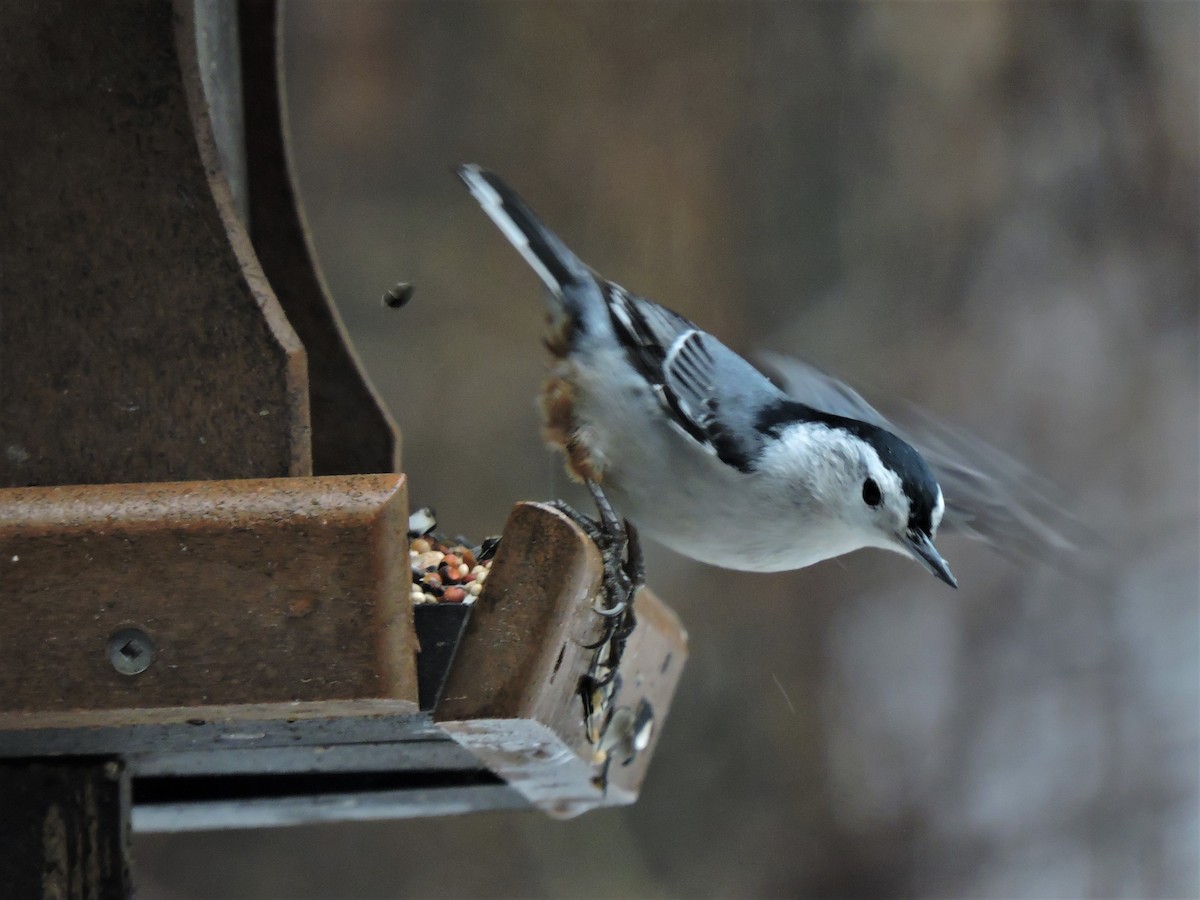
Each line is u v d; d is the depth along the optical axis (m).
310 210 13.84
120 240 4.81
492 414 13.16
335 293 13.55
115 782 5.41
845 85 14.09
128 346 4.80
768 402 6.36
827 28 14.09
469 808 7.16
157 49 4.84
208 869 12.02
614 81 14.03
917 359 13.54
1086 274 13.75
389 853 12.20
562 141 13.95
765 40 14.09
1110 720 12.55
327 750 5.77
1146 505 13.16
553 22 14.16
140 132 4.83
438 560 5.38
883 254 13.83
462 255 13.75
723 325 13.58
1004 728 12.71
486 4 14.25
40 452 4.78
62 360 4.79
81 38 4.83
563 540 4.58
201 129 4.84
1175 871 12.10
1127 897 12.10
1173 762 12.42
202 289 4.80
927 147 14.03
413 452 12.98
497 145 13.97
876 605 13.09
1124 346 13.54
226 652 4.23
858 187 13.97
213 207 4.82
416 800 6.88
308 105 14.17
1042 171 13.98
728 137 13.93
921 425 7.30
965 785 12.55
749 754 12.66
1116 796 12.35
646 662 6.34
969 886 12.23
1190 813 12.34
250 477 4.78
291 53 14.27
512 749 5.31
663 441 6.13
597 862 12.27
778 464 6.12
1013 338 13.60
